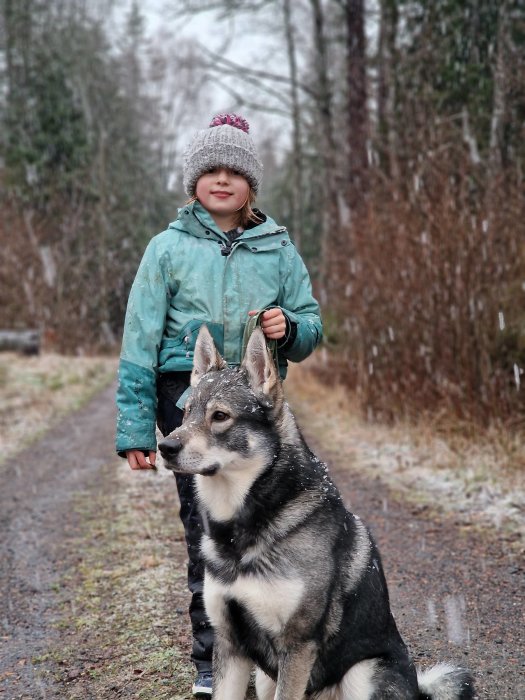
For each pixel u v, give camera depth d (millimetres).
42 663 4004
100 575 5242
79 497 7562
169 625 4293
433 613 4379
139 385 3277
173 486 7711
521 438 7867
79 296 25781
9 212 25234
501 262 8305
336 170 17562
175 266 3289
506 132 10508
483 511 6238
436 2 12625
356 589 3012
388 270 9734
